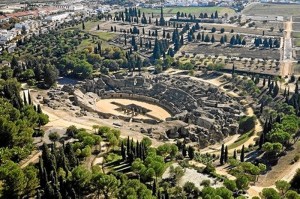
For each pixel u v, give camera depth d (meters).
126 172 174.62
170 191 161.62
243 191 169.12
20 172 149.25
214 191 149.50
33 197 153.50
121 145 194.38
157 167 164.62
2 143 187.62
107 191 153.00
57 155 170.88
